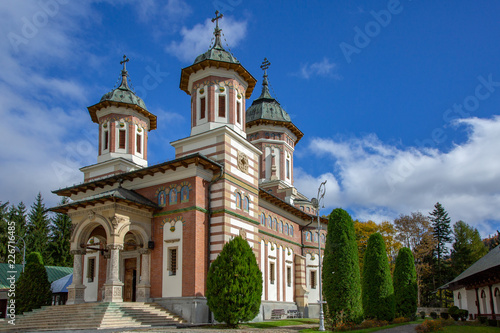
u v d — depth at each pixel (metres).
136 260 32.75
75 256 29.97
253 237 34.28
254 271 26.69
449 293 73.12
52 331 24.03
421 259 71.69
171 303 28.94
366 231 72.19
